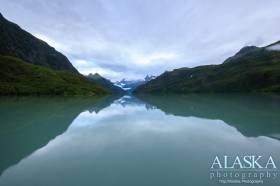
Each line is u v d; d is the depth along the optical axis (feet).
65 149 53.57
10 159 46.60
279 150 50.83
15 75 491.72
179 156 47.29
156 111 140.26
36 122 93.71
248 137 64.23
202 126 83.05
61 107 166.30
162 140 61.57
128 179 36.01
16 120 98.68
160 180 35.65
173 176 37.04
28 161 45.09
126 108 166.71
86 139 63.36
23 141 61.62
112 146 55.83
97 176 37.52
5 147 55.88
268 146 54.19
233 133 69.97
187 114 120.88
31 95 376.68
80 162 44.29
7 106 167.32
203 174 37.83
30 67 574.97
